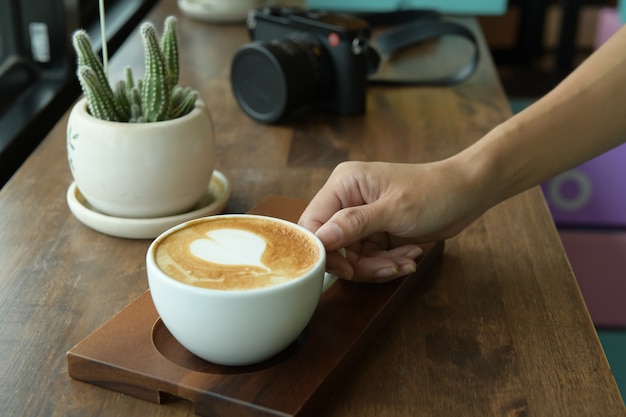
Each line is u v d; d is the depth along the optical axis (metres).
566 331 0.68
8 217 0.84
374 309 0.67
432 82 1.32
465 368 0.63
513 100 1.99
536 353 0.65
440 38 1.57
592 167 1.56
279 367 0.60
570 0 2.08
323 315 0.66
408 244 0.76
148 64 0.77
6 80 1.31
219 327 0.56
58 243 0.79
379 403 0.59
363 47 1.16
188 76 1.32
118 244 0.80
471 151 0.75
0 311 0.68
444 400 0.59
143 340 0.62
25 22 1.35
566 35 2.12
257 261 0.60
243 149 1.05
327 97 1.20
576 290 0.74
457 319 0.69
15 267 0.75
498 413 0.58
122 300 0.70
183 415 0.58
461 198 0.72
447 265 0.78
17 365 0.62
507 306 0.71
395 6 1.72
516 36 2.20
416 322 0.69
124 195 0.79
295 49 1.14
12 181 0.93
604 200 1.58
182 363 0.61
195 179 0.81
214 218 0.65
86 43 0.78
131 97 0.81
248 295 0.55
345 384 0.61
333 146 1.07
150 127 0.77
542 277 0.76
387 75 1.35
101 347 0.61
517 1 2.16
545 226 0.86
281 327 0.57
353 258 0.71
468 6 1.72
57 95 1.33
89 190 0.80
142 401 0.59
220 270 0.58
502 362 0.63
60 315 0.68
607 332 1.59
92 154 0.77
